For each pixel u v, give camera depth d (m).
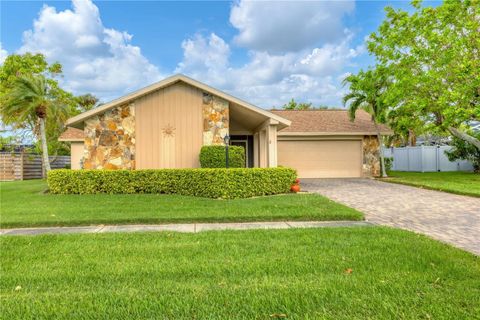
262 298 3.10
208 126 12.77
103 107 11.98
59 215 7.23
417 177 17.44
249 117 14.60
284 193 11.22
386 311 2.83
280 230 5.96
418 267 3.93
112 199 9.63
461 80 13.40
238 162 11.98
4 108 14.65
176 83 12.73
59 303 3.08
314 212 7.39
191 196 10.41
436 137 28.78
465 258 4.24
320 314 2.80
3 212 7.63
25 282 3.62
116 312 2.88
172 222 6.87
